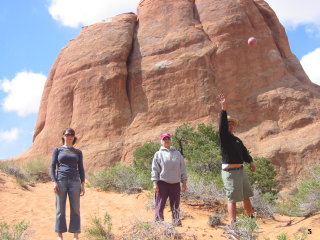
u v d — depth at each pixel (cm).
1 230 524
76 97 3738
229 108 3434
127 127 3500
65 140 590
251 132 3303
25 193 1024
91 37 4041
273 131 3266
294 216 794
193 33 3741
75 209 569
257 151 3112
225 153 612
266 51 3725
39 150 3734
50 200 960
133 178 1132
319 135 3097
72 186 571
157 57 3728
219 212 810
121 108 3594
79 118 3628
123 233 592
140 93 3644
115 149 3341
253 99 3478
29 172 1381
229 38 3678
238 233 552
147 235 543
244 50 3659
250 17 3869
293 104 3388
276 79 3616
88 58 3844
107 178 1127
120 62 3769
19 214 787
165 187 645
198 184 928
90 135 3500
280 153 3025
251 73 3594
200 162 1386
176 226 623
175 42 3734
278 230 593
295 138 3150
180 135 1850
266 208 880
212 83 3503
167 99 3519
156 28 3944
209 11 3897
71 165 578
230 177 605
